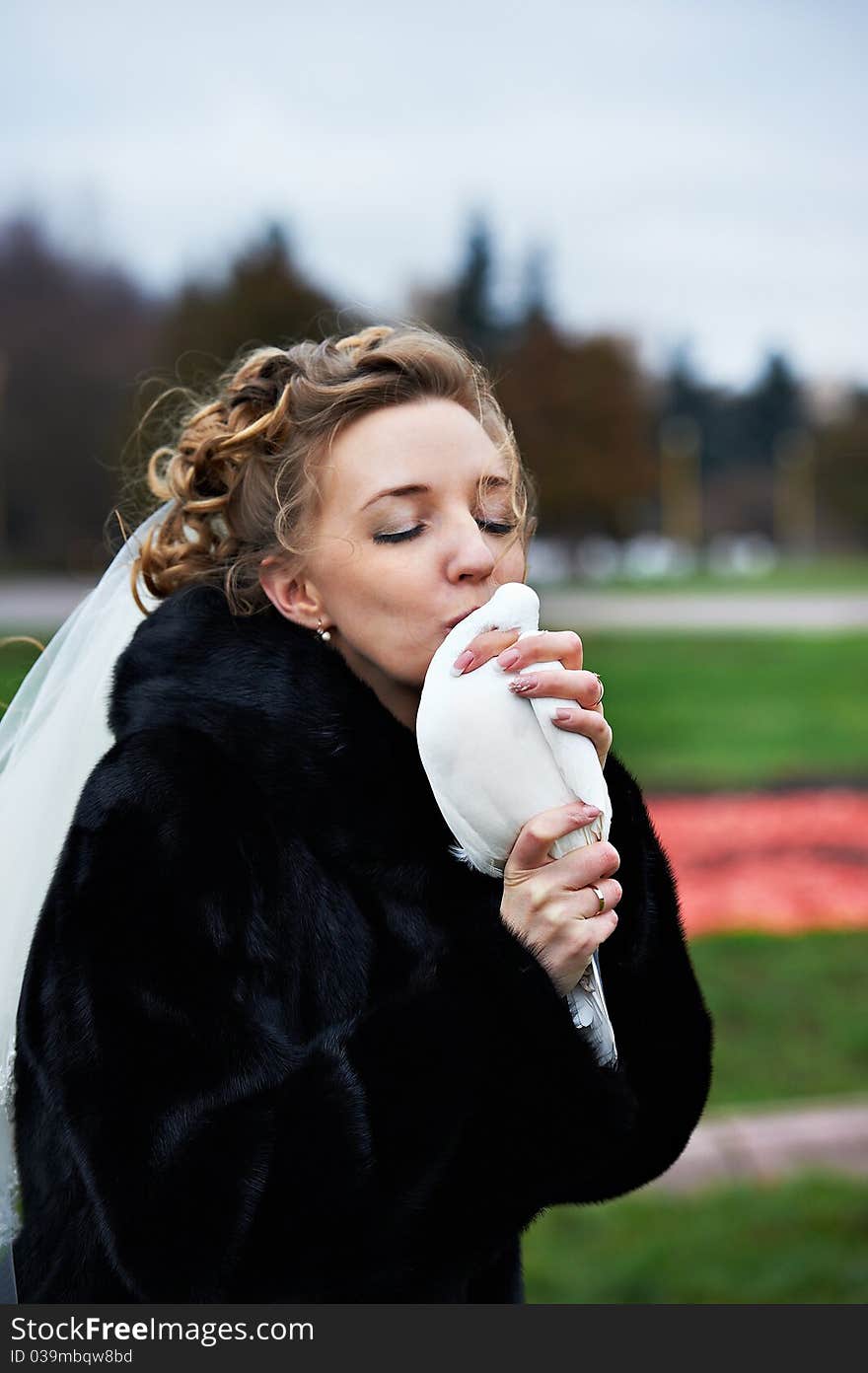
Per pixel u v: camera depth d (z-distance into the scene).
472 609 1.60
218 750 1.51
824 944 5.99
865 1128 3.93
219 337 38.19
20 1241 1.61
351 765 1.53
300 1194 1.34
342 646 1.69
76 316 44.00
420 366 1.67
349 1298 1.46
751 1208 3.52
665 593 34.16
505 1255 1.79
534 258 56.34
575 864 1.46
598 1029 1.56
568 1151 1.44
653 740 11.78
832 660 17.55
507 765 1.46
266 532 1.68
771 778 10.05
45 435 42.41
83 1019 1.40
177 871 1.43
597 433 48.47
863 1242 3.34
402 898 1.53
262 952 1.45
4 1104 1.74
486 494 1.64
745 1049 4.71
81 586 32.03
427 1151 1.38
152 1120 1.36
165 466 2.05
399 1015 1.41
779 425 79.69
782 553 73.75
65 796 1.82
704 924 6.34
